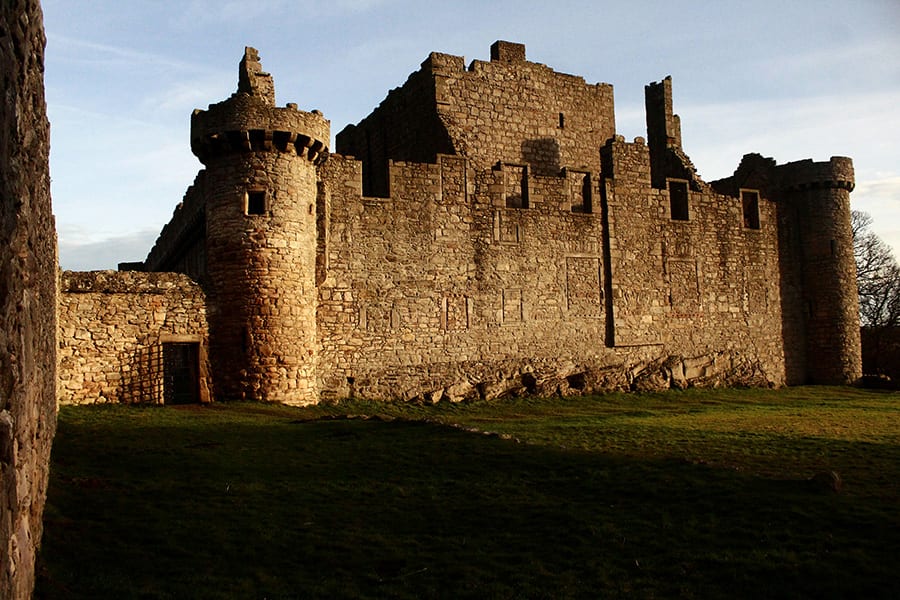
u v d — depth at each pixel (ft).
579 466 51.65
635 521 39.65
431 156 125.08
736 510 40.37
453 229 113.70
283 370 92.43
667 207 133.08
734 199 141.69
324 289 104.12
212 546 36.47
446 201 113.60
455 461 54.44
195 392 92.12
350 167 107.04
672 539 36.91
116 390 88.33
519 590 31.83
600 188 127.44
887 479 48.24
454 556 35.91
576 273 123.54
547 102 135.13
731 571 32.89
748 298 141.28
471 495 45.85
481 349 114.32
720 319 137.39
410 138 131.54
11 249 19.98
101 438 61.87
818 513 39.09
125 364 88.94
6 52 19.03
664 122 146.61
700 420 85.87
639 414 97.09
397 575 33.71
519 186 127.75
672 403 114.73
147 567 33.19
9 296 19.65
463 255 114.21
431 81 125.70
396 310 108.58
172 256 141.79
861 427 77.41
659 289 130.93
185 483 47.78
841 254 147.95
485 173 117.19
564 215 123.24
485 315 115.14
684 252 134.41
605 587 32.07
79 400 86.43
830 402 116.88
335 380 104.06
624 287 127.13
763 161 154.81
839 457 57.00
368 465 53.78
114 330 88.74
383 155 140.05
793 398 124.16
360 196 107.34
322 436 65.36
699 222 136.87
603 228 126.82
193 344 93.61
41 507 32.35
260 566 34.32
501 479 49.19
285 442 62.59
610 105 141.90
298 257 94.53
